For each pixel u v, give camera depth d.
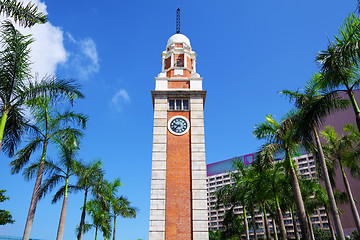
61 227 26.56
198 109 39.34
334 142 30.72
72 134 23.88
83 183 30.70
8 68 16.86
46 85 17.91
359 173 30.25
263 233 129.62
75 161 28.52
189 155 36.44
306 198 41.53
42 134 23.33
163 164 35.50
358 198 74.50
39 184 22.70
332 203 21.52
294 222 47.94
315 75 24.17
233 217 49.31
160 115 38.88
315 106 20.94
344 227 77.81
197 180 34.66
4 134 19.41
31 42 17.58
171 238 31.61
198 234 31.72
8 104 16.97
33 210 21.94
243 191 39.94
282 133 24.77
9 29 16.98
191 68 46.81
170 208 33.19
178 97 40.47
